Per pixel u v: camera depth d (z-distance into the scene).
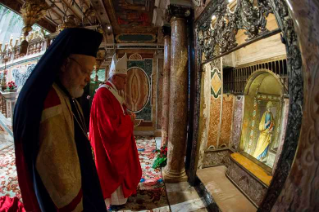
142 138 5.10
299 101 0.76
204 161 2.50
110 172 1.77
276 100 1.85
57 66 0.63
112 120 1.72
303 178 0.60
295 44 0.75
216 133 2.54
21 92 0.60
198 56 2.22
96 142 1.77
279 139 1.76
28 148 0.59
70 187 0.61
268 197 0.94
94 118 1.82
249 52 2.13
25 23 1.82
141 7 3.75
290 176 0.65
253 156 2.08
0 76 7.79
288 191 0.65
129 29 5.00
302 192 0.61
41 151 0.57
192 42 2.45
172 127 2.44
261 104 2.09
